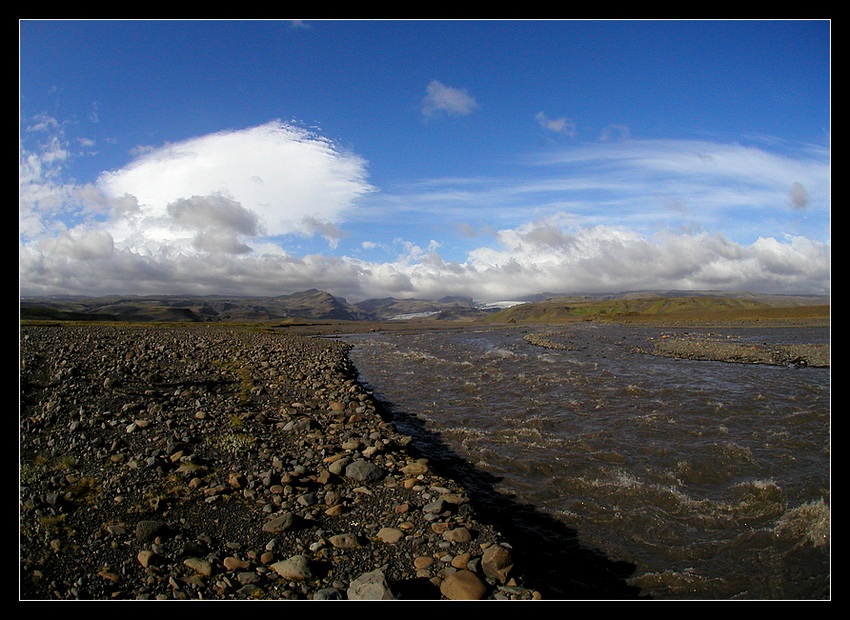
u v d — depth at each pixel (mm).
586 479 14406
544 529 11383
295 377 25625
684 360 43469
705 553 10328
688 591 8984
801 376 33281
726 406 23469
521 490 13656
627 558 10133
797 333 83688
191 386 21016
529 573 9031
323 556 7980
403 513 9641
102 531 8203
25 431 13336
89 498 9477
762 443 17594
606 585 9094
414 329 139375
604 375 34031
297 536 8617
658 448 17125
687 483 14125
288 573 7320
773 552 10266
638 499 13031
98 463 11352
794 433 18766
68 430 13469
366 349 58156
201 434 14141
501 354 49062
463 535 8602
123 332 55812
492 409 23484
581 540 10883
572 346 58188
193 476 10953
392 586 6934
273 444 13945
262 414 16906
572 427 20047
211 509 9445
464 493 10898
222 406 17766
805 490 13297
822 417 21094
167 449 12406
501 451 16984
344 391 22547
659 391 27484
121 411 15836
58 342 34031
